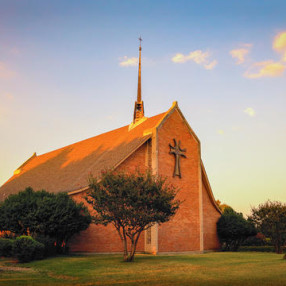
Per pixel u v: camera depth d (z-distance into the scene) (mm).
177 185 31531
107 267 16969
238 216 36219
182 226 30984
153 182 20016
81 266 17422
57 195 24938
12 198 24594
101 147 36906
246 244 40969
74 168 35344
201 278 13156
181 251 30297
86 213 24672
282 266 16922
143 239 29531
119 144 34031
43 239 22125
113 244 27641
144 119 35938
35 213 22969
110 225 27844
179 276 13812
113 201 19375
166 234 29516
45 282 12820
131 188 19328
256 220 31938
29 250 19750
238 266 17219
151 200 19281
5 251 21797
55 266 17578
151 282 12336
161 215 19484
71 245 25750
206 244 34500
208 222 35344
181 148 32781
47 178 37594
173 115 32906
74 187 28938
